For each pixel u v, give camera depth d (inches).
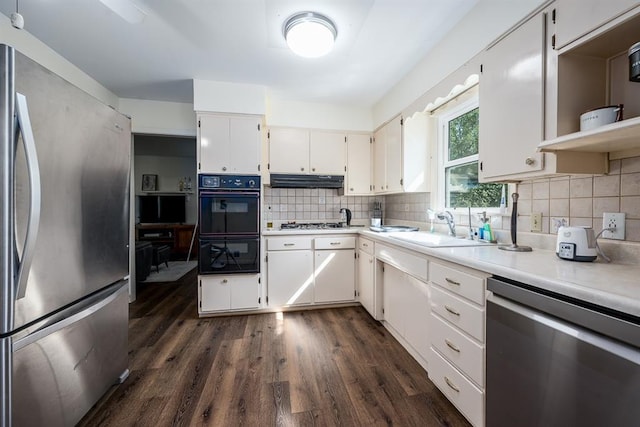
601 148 45.3
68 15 69.2
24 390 40.6
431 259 63.6
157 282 160.4
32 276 42.0
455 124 95.8
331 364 74.5
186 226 253.0
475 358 49.1
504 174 56.4
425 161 104.0
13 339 38.9
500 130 57.4
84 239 53.5
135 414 56.8
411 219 118.8
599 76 47.3
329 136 130.1
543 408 36.0
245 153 109.1
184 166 275.0
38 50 80.0
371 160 134.5
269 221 135.3
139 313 112.3
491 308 44.8
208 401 60.6
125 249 68.5
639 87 43.2
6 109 37.3
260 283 110.8
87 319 54.1
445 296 58.3
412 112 96.7
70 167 49.7
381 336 90.9
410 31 75.2
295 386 65.4
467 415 51.1
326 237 115.8
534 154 49.7
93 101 55.7
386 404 59.4
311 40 72.4
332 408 58.4
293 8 66.3
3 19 70.0
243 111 108.0
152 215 260.7
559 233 50.1
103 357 59.1
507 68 55.6
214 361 76.2
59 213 47.2
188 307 119.5
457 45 72.3
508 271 41.8
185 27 73.9
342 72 98.7
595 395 30.0
